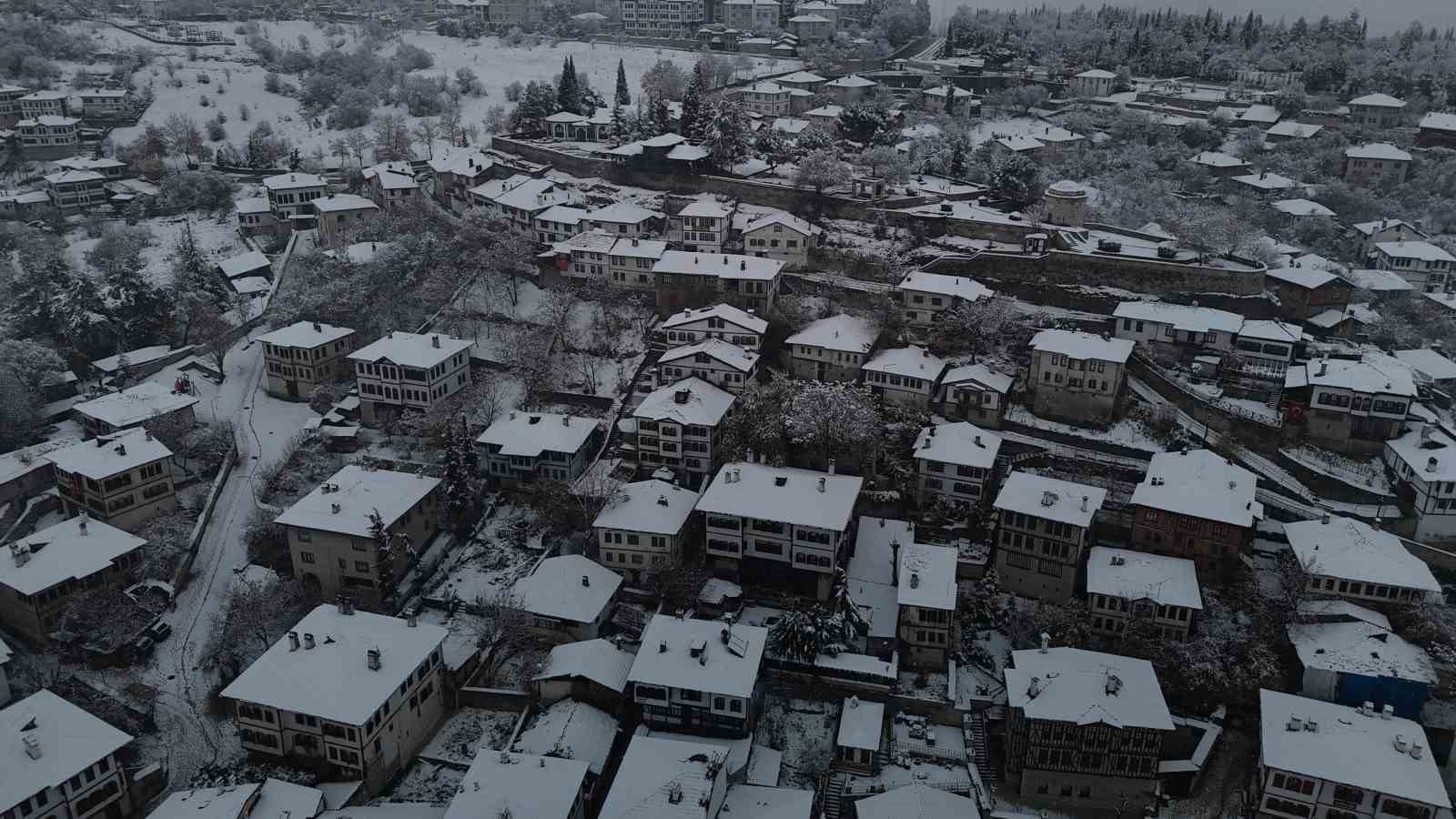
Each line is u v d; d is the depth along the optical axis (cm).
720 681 8306
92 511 10825
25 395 12562
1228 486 10031
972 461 10600
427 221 17175
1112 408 11650
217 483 11638
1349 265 15900
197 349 14725
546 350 13225
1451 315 14362
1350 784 7238
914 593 9100
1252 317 12988
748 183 16550
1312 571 9175
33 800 7138
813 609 9275
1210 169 19600
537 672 8906
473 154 18925
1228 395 11831
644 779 7412
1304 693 8569
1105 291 13538
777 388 11706
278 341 13425
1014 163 16088
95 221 19325
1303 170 19488
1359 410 10781
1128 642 9031
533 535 11006
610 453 11975
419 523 10712
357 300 14450
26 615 9481
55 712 7800
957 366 12356
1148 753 7800
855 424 10912
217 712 8862
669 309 14100
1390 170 19175
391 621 8888
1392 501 10388
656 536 10119
